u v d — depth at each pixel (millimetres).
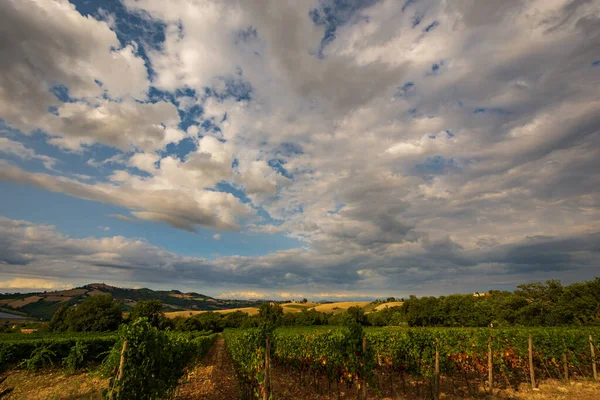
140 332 8031
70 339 21219
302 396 14789
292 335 22656
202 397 13672
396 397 14242
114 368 7828
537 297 56656
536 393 14266
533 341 16719
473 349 15633
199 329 77000
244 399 13766
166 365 9836
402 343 15609
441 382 17078
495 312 60250
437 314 68438
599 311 46156
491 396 13797
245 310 109562
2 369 18047
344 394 14961
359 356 11820
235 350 18781
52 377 17281
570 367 18469
